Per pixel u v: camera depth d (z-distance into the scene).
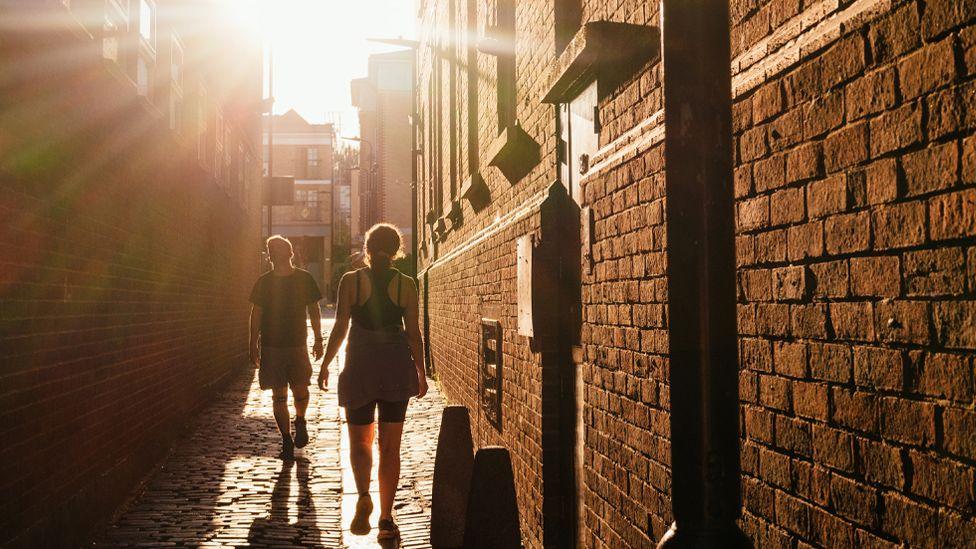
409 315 5.63
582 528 4.53
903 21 1.79
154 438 7.62
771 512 2.38
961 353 1.62
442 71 12.89
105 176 5.85
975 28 1.58
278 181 31.81
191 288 10.12
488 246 7.36
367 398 5.42
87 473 5.38
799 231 2.22
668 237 1.61
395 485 5.41
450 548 4.96
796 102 2.23
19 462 4.13
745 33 2.59
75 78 5.04
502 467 4.19
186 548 5.04
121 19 6.71
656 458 3.18
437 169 13.88
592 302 4.14
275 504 6.17
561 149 4.95
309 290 7.98
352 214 66.69
